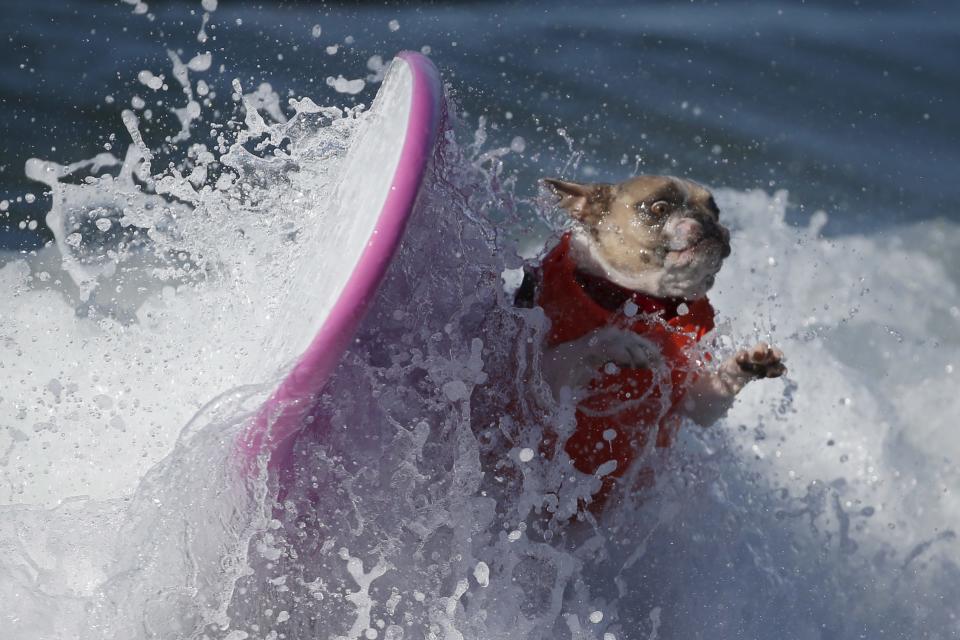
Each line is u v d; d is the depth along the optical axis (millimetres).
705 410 8297
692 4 27094
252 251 8914
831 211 16625
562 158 17359
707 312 8266
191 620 6699
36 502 7949
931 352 12383
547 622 7590
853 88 21859
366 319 7129
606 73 21297
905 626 8508
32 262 11672
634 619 8047
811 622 8398
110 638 6641
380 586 7152
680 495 8477
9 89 18156
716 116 19719
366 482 7078
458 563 7301
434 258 7355
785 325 12484
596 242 8164
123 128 17016
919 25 26406
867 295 13570
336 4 23438
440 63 20875
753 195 15742
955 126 20297
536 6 25531
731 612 8289
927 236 15672
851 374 11727
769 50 23766
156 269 9805
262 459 6473
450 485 7336
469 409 7457
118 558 6781
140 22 21953
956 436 10898
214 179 15188
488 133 18031
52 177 10125
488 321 7738
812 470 10297
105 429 8570
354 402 7035
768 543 8875
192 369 8828
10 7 22375
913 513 9875
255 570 6809
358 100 18188
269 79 18859
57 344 9750
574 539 8047
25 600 6734
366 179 7332
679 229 7887
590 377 7910
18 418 8742
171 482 6688
